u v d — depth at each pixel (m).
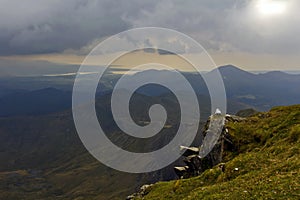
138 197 54.25
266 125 57.75
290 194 25.91
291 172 31.53
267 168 37.28
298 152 38.84
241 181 35.38
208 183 44.97
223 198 30.44
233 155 55.09
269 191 27.78
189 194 39.94
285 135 48.41
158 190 51.38
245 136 57.41
